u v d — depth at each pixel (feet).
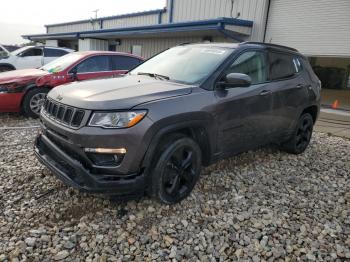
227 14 48.21
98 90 11.29
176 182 11.73
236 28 43.16
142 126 10.14
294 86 16.75
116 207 11.57
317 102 19.01
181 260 9.36
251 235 10.67
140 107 10.27
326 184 15.08
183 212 11.64
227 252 9.84
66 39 91.50
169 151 11.10
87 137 9.91
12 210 11.09
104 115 10.00
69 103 10.79
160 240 10.11
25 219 10.64
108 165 10.17
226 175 15.05
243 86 12.66
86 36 71.51
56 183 13.01
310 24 39.06
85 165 10.23
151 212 11.43
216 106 12.26
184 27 46.26
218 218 11.46
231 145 13.62
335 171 16.83
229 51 13.74
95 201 11.85
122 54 27.61
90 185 10.03
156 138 10.53
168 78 13.25
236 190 13.65
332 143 22.57
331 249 10.27
